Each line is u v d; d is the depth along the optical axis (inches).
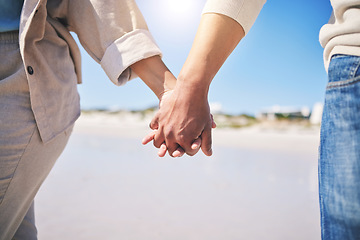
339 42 24.5
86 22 41.3
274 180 130.3
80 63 44.5
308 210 86.1
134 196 95.2
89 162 166.1
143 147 292.4
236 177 134.2
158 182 117.0
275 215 80.9
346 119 22.8
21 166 33.0
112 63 40.6
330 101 24.4
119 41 40.5
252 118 1234.0
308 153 298.0
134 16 41.8
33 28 33.5
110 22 40.5
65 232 64.7
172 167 157.8
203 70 34.5
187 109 35.6
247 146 395.9
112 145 311.0
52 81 35.7
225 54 35.6
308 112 1163.3
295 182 126.9
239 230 68.8
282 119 1162.6
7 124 31.2
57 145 37.9
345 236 22.1
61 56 38.3
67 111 39.2
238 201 93.7
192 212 80.9
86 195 94.8
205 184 116.4
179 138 36.9
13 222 35.1
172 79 42.6
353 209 21.5
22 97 32.8
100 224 69.9
